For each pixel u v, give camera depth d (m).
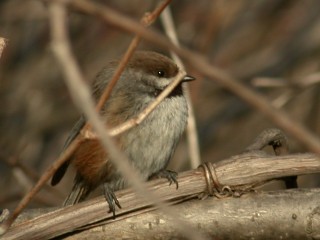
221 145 14.86
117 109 9.08
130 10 14.73
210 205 6.77
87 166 8.87
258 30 15.87
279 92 14.89
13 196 12.27
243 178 6.72
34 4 14.61
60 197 11.55
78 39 14.91
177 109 9.21
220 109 15.13
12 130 14.51
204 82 15.09
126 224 6.74
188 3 15.36
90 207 6.69
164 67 9.37
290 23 15.95
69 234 6.73
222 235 6.76
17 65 14.87
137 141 8.88
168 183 6.73
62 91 14.74
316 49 15.52
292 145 11.57
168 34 9.91
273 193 6.80
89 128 4.82
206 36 13.85
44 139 14.49
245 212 6.73
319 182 13.45
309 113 14.79
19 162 10.96
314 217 6.67
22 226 6.55
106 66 9.47
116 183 9.06
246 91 3.68
